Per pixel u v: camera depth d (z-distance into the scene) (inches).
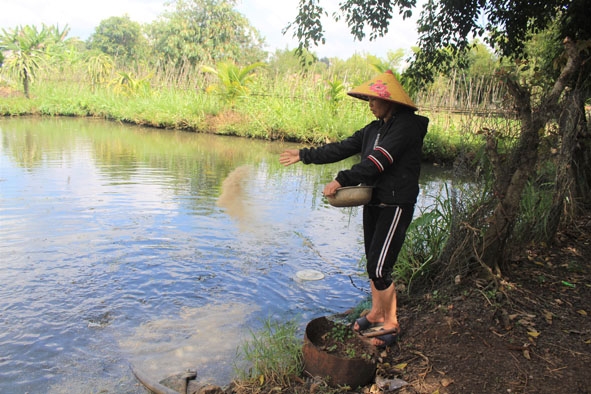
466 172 155.1
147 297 156.6
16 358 119.7
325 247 214.2
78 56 1390.3
